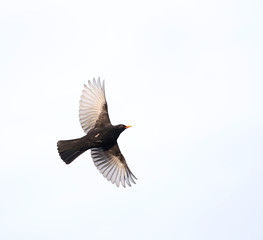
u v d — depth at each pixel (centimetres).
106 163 1788
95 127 1711
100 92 1745
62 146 1673
